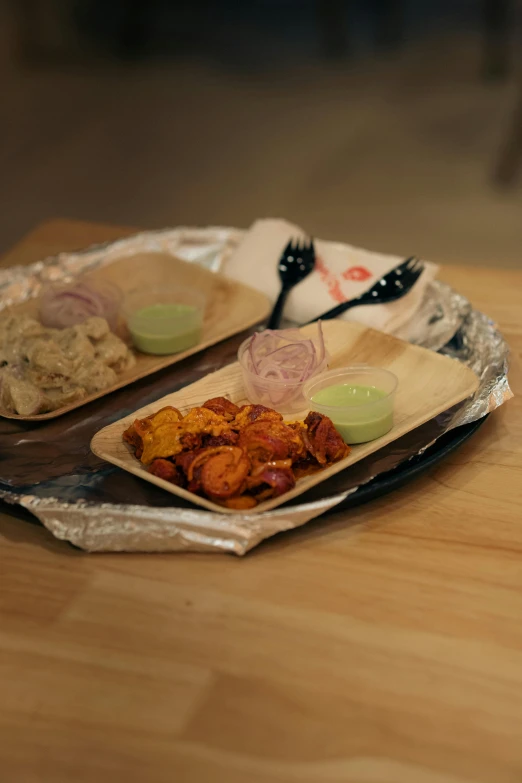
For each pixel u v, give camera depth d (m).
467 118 3.22
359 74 3.69
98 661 0.84
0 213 2.63
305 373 1.01
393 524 0.92
